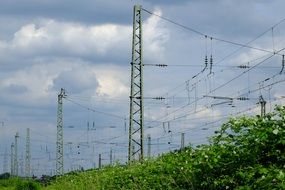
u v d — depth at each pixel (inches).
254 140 570.6
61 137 3102.9
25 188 3277.6
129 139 1700.3
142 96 1712.6
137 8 1742.1
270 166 536.4
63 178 2404.0
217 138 621.3
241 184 572.1
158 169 919.7
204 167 636.1
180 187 729.0
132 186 1020.5
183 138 2353.6
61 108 3117.6
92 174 1706.4
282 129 555.2
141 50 1729.8
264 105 1520.7
